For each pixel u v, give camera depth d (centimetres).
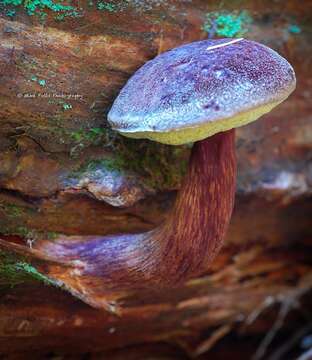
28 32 37
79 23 37
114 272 39
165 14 39
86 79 38
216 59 34
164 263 38
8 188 38
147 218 41
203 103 33
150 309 42
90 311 40
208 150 36
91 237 40
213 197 37
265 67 34
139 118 34
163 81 34
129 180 39
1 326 39
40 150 38
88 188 39
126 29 38
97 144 39
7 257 37
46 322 40
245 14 42
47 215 39
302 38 43
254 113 34
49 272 39
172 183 40
